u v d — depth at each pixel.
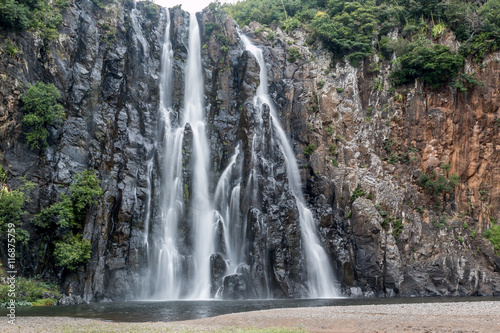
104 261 40.75
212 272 43.25
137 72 52.00
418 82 58.47
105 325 22.83
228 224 48.44
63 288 37.53
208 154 53.06
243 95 55.75
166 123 51.78
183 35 58.88
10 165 37.53
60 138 42.31
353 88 58.53
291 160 55.22
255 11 70.88
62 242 37.94
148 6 58.53
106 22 50.78
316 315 25.34
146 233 45.09
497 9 60.00
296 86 59.19
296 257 45.25
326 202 52.09
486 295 49.25
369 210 49.19
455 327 21.09
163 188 48.41
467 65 58.66
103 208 42.16
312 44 62.97
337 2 65.88
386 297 44.88
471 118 57.72
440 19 61.72
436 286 49.50
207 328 21.62
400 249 49.62
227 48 59.75
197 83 57.75
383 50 60.91
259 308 31.77
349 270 47.25
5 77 38.25
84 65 46.78
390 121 57.75
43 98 39.34
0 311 29.34
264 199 47.03
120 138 47.44
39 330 21.11
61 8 46.00
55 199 39.59
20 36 40.59
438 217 54.03
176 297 43.75
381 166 55.12
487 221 55.94
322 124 56.78
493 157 57.66
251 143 50.88
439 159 56.47
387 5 64.81
